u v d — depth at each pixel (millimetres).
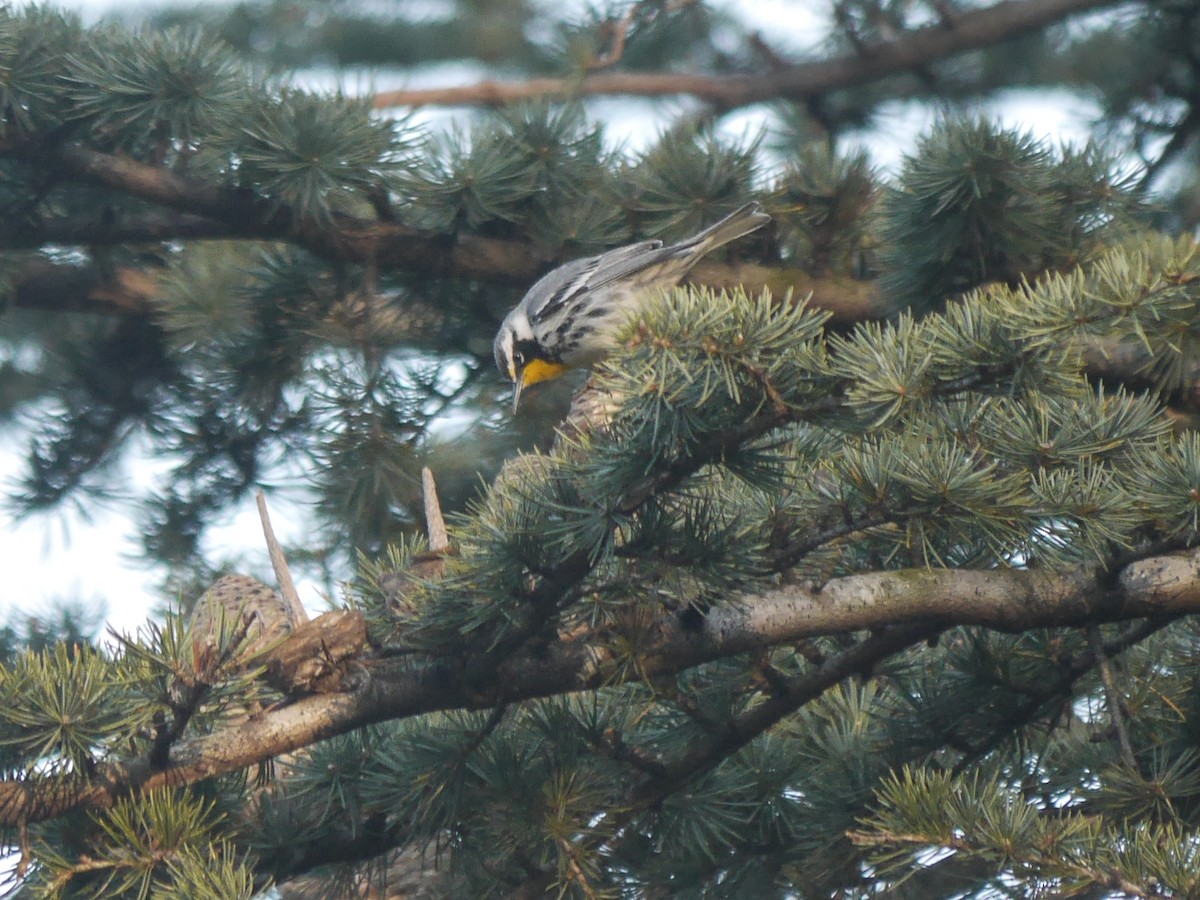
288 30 25156
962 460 6496
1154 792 7234
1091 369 10656
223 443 13539
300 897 8758
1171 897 5977
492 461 13586
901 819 6512
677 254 12078
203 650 6500
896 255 11633
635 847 8172
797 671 8695
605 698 8086
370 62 25391
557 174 12453
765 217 11883
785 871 7965
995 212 11203
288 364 12945
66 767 6703
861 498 6555
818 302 12500
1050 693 8117
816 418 6145
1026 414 6754
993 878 6719
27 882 6891
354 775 7715
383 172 11953
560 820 7289
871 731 8484
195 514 13656
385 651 7148
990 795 6504
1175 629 8445
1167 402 10773
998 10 19141
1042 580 7344
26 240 12453
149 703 6551
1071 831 6277
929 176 11133
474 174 12016
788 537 6844
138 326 13945
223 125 11602
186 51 11805
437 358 13320
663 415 5977
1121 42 19109
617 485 6176
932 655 8719
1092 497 6578
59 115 11703
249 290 12820
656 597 6770
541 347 12469
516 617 6766
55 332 16875
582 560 6473
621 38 14484
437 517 7895
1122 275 6172
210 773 7008
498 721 7438
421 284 13008
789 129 20078
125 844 6746
